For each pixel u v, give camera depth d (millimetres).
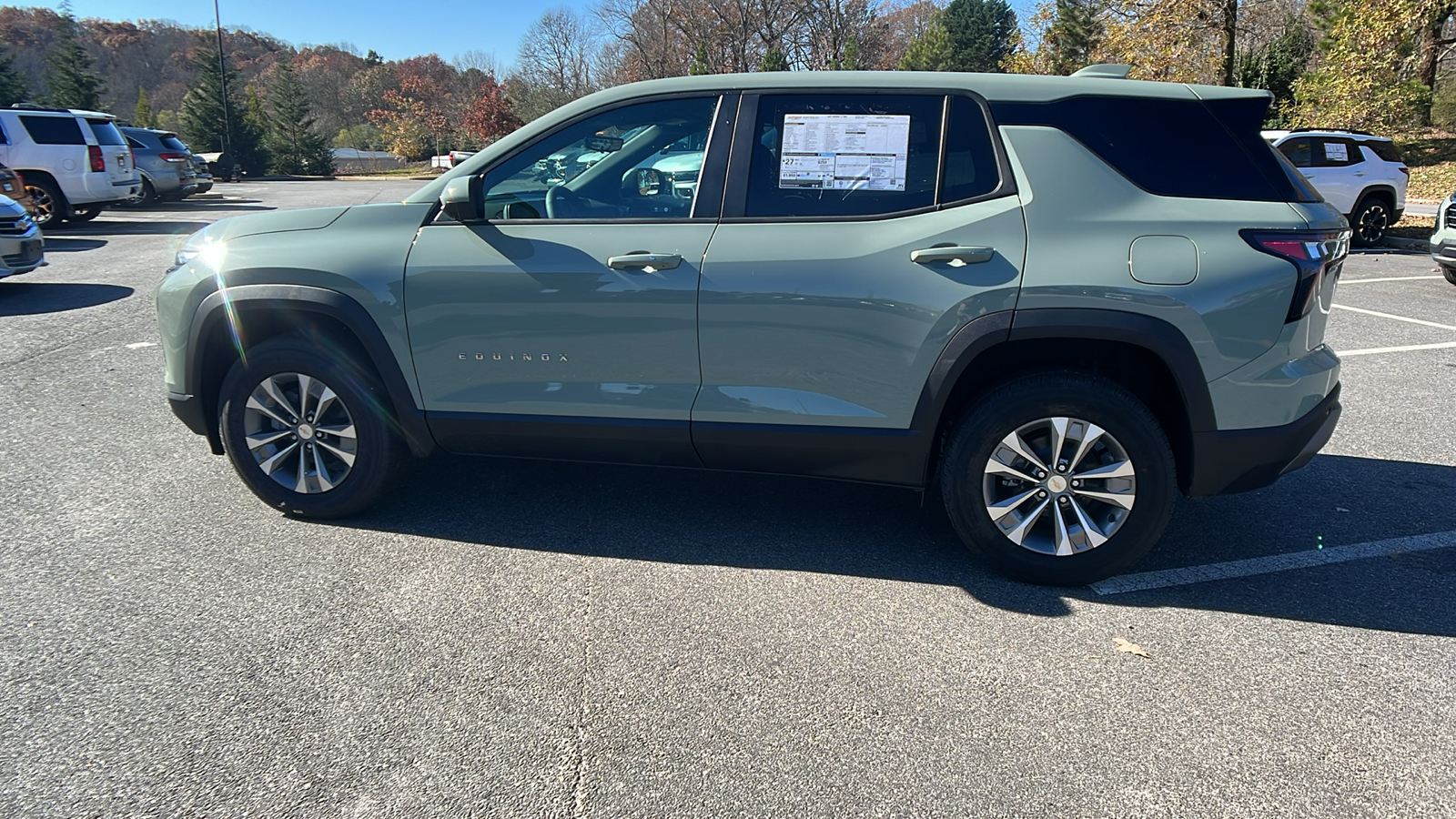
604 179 3582
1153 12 21531
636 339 3441
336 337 3818
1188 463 3277
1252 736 2551
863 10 53812
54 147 14516
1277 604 3295
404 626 3102
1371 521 4051
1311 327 3217
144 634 3025
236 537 3777
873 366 3297
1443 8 18953
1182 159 3188
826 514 4086
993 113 3273
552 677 2814
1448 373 6523
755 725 2588
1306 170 13844
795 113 3414
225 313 3725
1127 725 2598
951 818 2244
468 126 57312
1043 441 3328
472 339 3566
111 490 4270
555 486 4383
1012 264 3146
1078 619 3186
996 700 2713
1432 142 24234
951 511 3422
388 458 3822
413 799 2287
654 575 3486
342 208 3838
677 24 56062
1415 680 2822
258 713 2621
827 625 3131
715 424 3475
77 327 7680
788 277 3281
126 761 2414
